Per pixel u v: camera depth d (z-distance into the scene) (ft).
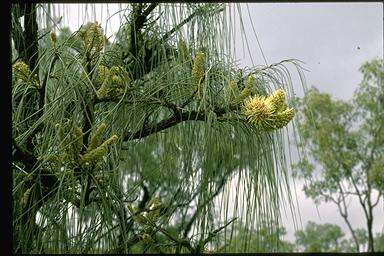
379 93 17.07
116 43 4.37
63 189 3.62
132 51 4.55
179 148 4.62
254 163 4.13
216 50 4.34
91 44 3.77
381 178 16.52
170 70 4.12
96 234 3.73
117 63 4.18
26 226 3.59
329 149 16.85
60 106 3.66
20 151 3.51
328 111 17.03
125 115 4.14
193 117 3.97
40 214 3.81
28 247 3.61
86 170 3.52
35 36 4.48
